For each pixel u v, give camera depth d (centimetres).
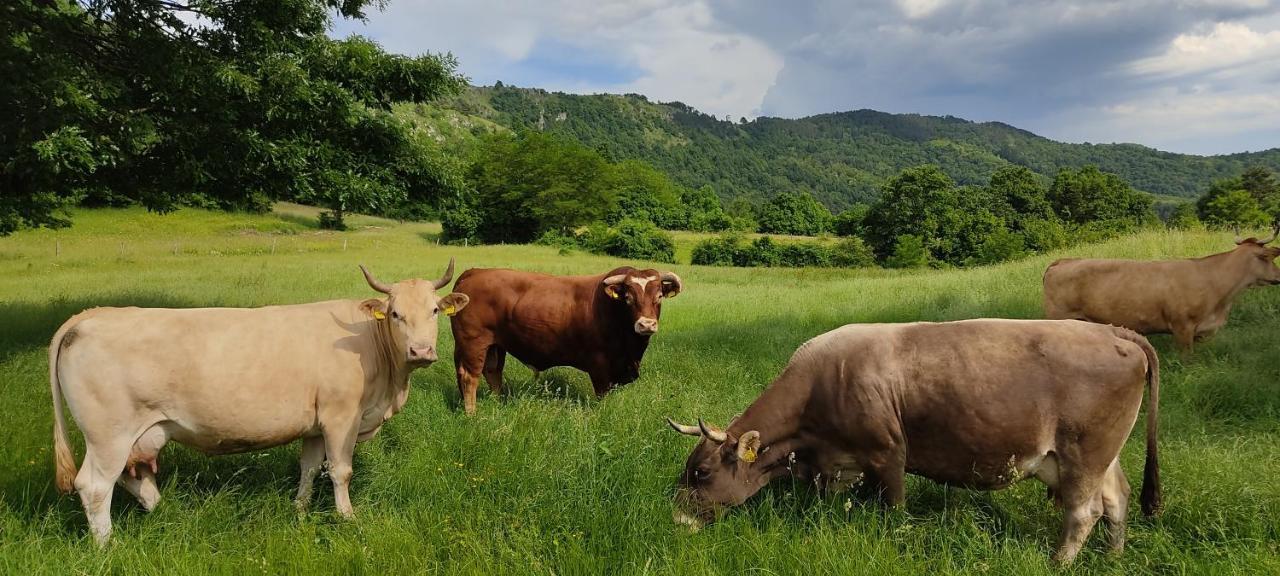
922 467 443
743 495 461
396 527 426
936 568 387
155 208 1131
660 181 10988
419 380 816
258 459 538
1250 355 786
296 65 962
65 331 421
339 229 6209
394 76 1115
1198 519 433
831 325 1159
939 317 1158
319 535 446
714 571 380
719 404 679
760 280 2673
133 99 969
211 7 945
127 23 927
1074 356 410
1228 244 1423
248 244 4397
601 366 749
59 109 810
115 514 462
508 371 904
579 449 514
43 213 1156
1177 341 860
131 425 426
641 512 443
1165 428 616
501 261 3328
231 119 946
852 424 439
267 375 451
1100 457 406
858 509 447
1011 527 443
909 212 5506
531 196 7244
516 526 435
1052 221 5616
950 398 419
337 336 483
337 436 474
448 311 527
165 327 436
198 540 421
